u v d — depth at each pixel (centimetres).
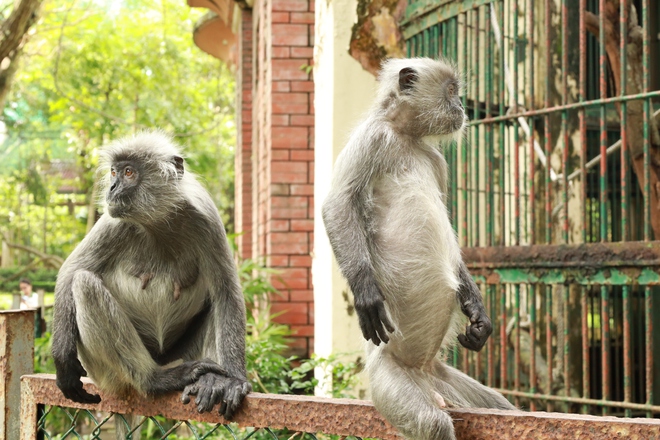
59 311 395
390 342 339
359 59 697
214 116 2466
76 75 2102
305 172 964
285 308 956
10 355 354
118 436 418
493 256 593
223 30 1698
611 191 839
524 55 778
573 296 765
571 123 791
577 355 759
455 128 382
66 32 2055
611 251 523
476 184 621
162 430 336
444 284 343
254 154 1319
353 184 350
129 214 415
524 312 754
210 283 418
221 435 579
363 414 265
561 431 228
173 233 423
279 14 964
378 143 360
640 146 663
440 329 347
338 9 695
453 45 645
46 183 2834
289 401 282
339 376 652
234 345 397
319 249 736
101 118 2125
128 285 430
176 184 423
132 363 368
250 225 1495
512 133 764
